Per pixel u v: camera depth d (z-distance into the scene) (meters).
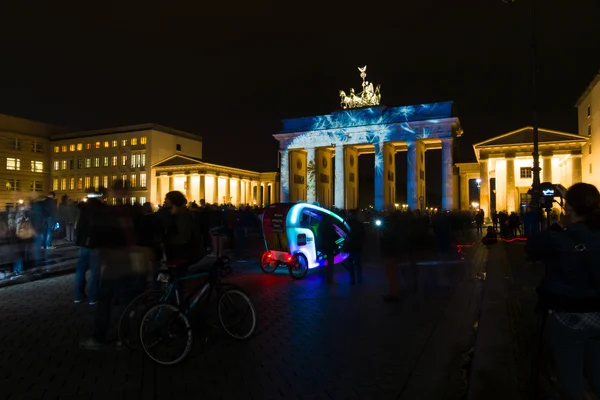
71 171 78.56
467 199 69.38
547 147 52.66
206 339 7.53
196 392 5.55
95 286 10.31
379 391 5.54
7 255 17.73
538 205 17.86
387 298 10.93
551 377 5.82
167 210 7.49
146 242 7.69
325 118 66.44
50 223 20.70
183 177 73.12
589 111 50.50
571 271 3.57
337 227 15.63
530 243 3.88
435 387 5.63
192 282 7.46
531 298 10.48
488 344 6.96
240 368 6.36
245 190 86.75
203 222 16.95
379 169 62.03
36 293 11.80
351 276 13.46
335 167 64.94
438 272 15.56
